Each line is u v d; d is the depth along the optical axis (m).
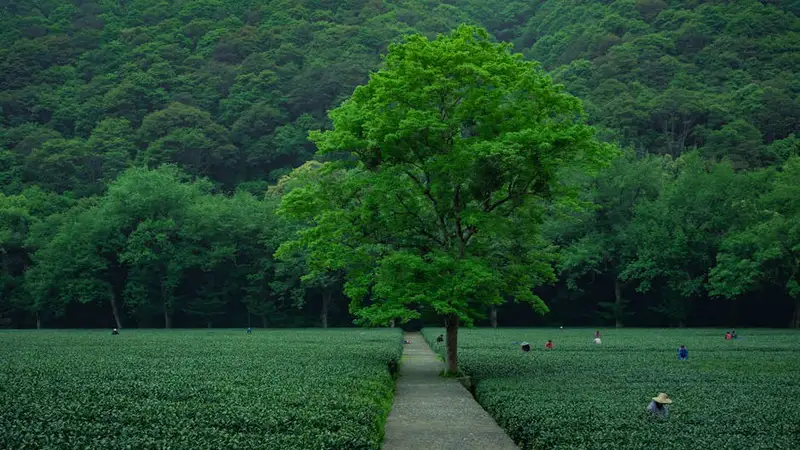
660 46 127.56
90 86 135.25
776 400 21.58
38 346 44.19
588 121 106.00
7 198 92.62
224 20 164.50
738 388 24.47
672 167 91.69
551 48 151.12
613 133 99.12
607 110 108.62
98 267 82.94
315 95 131.38
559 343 50.19
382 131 29.02
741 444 15.09
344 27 153.75
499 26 185.00
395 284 29.27
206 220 83.75
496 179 29.12
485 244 31.84
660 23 139.62
